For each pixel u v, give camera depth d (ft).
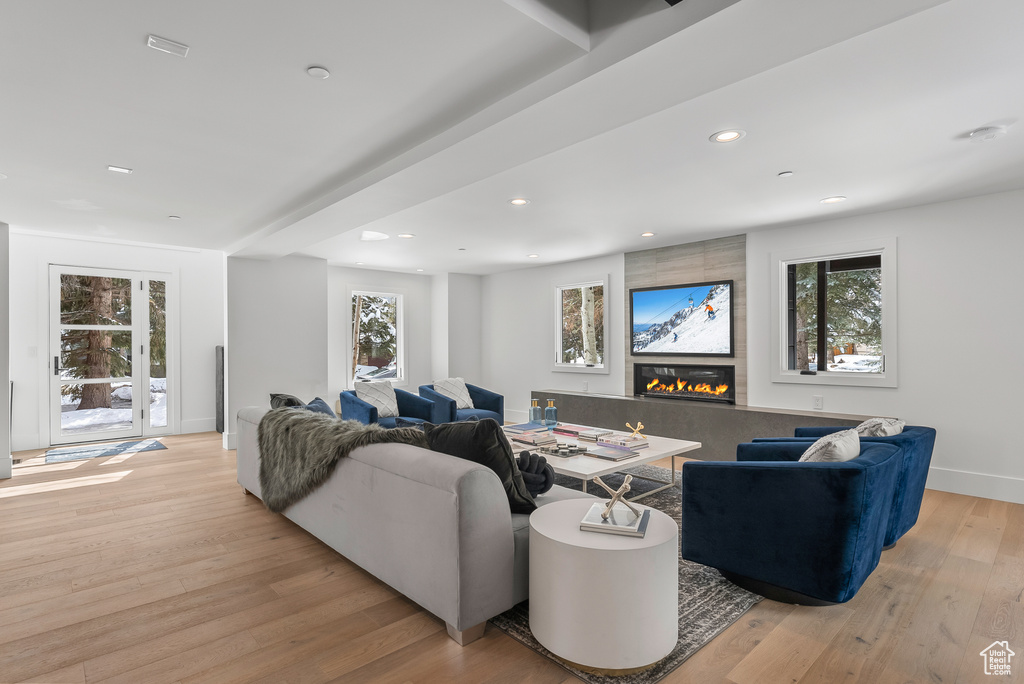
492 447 7.49
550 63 6.62
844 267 15.85
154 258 21.84
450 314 27.12
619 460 11.86
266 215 14.15
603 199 13.42
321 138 9.01
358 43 6.19
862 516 7.26
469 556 6.74
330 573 8.98
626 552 6.03
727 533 8.29
